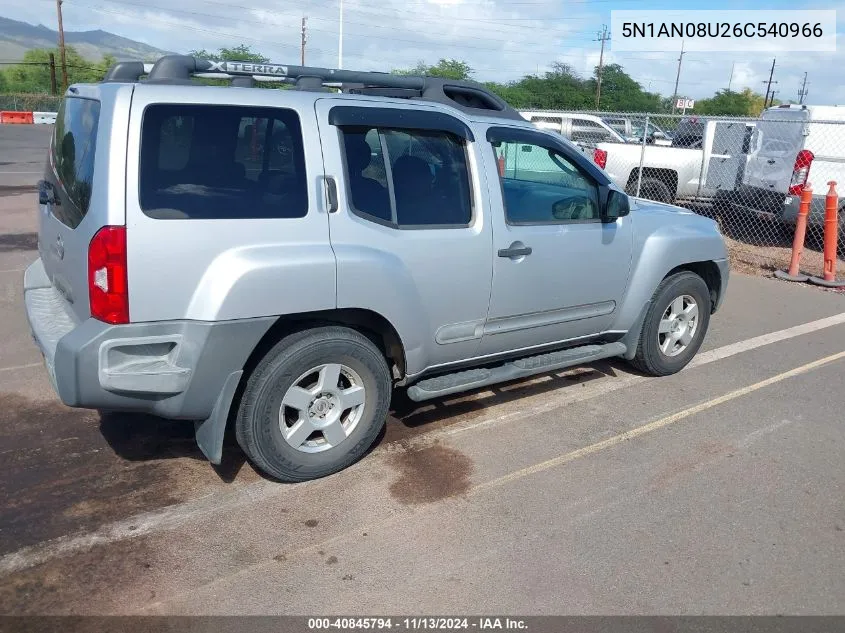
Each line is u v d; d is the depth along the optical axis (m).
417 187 4.03
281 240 3.53
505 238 4.34
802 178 10.70
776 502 3.86
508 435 4.57
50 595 2.99
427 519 3.61
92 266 3.23
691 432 4.69
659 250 5.22
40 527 3.45
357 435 4.00
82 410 4.72
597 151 12.78
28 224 10.99
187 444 4.32
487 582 3.15
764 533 3.57
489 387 5.37
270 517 3.59
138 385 3.32
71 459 4.10
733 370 5.90
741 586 3.17
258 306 3.44
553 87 46.00
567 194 4.76
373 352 3.92
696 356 6.24
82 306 3.45
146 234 3.22
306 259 3.55
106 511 3.60
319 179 3.65
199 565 3.21
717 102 57.03
